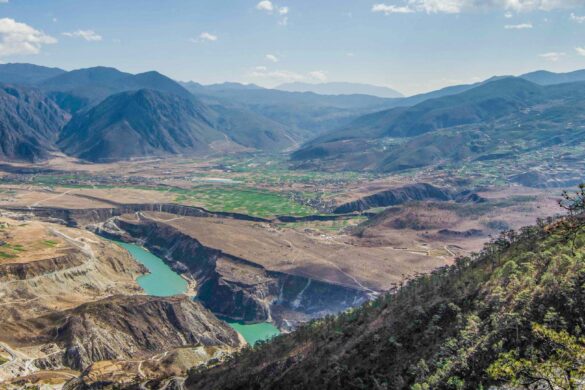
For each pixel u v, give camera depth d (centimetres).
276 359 15725
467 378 10238
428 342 12269
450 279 14812
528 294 11194
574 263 11325
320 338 15662
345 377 12875
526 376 6600
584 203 12975
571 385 6150
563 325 9956
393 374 11994
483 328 11206
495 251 15550
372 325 14450
